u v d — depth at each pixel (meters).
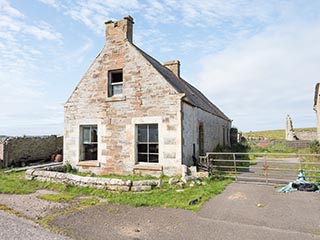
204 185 10.43
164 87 12.77
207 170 12.50
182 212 7.36
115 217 7.09
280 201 8.18
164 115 12.66
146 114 13.09
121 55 14.03
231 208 7.57
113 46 14.32
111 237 5.76
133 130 13.36
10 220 6.84
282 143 29.62
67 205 8.37
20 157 19.09
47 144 21.86
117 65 14.09
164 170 12.41
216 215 7.02
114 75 14.61
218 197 8.76
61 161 20.78
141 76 13.38
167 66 21.14
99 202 8.66
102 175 13.60
